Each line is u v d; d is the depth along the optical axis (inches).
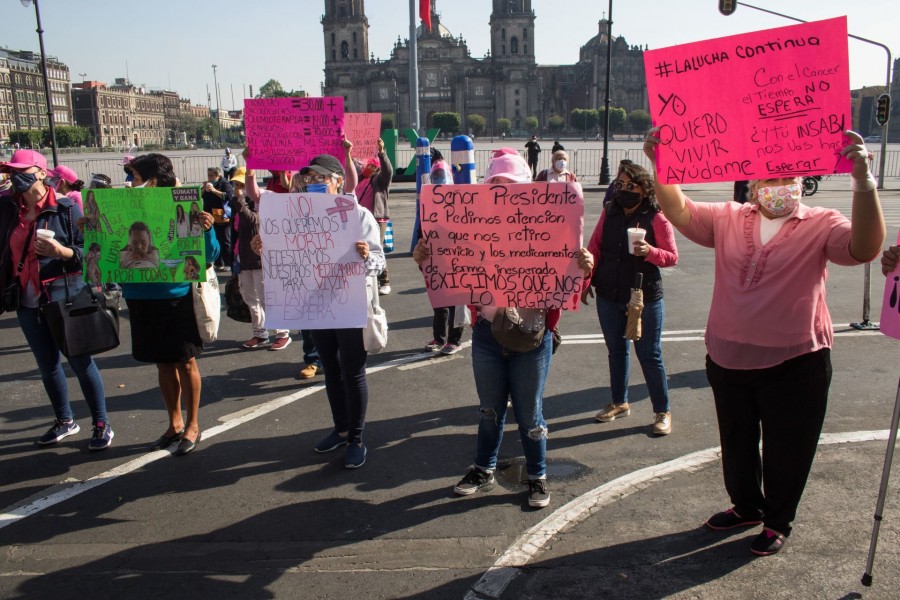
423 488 169.9
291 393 238.2
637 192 182.5
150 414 221.8
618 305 195.0
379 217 365.7
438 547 144.6
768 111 125.5
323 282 174.2
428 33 5206.7
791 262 126.4
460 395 232.1
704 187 1103.6
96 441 194.1
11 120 4830.2
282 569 138.6
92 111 5447.8
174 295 183.6
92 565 141.6
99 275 182.9
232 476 178.5
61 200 187.5
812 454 132.0
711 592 127.2
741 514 145.0
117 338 190.9
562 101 5531.5
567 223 145.7
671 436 194.9
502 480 172.6
